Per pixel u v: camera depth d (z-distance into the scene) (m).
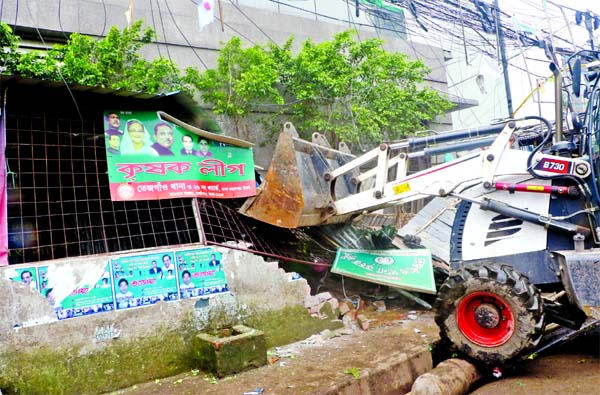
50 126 6.12
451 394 4.50
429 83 15.90
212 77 10.60
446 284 5.32
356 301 7.40
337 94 11.28
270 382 4.73
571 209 5.34
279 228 7.46
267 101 10.95
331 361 5.27
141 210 6.40
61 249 6.15
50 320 4.54
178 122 6.04
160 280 5.22
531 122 9.44
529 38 11.90
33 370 4.38
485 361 4.98
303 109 11.45
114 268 4.98
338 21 14.72
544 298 5.51
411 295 7.40
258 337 5.19
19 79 5.11
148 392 4.67
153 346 5.04
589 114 5.30
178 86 9.58
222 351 4.92
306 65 11.18
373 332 6.31
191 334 5.31
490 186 5.62
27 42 9.90
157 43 11.25
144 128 5.91
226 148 6.43
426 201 11.48
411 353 5.33
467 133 5.99
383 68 12.08
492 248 5.72
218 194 6.26
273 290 5.98
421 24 11.28
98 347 4.73
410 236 7.81
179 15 11.68
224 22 12.38
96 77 8.26
